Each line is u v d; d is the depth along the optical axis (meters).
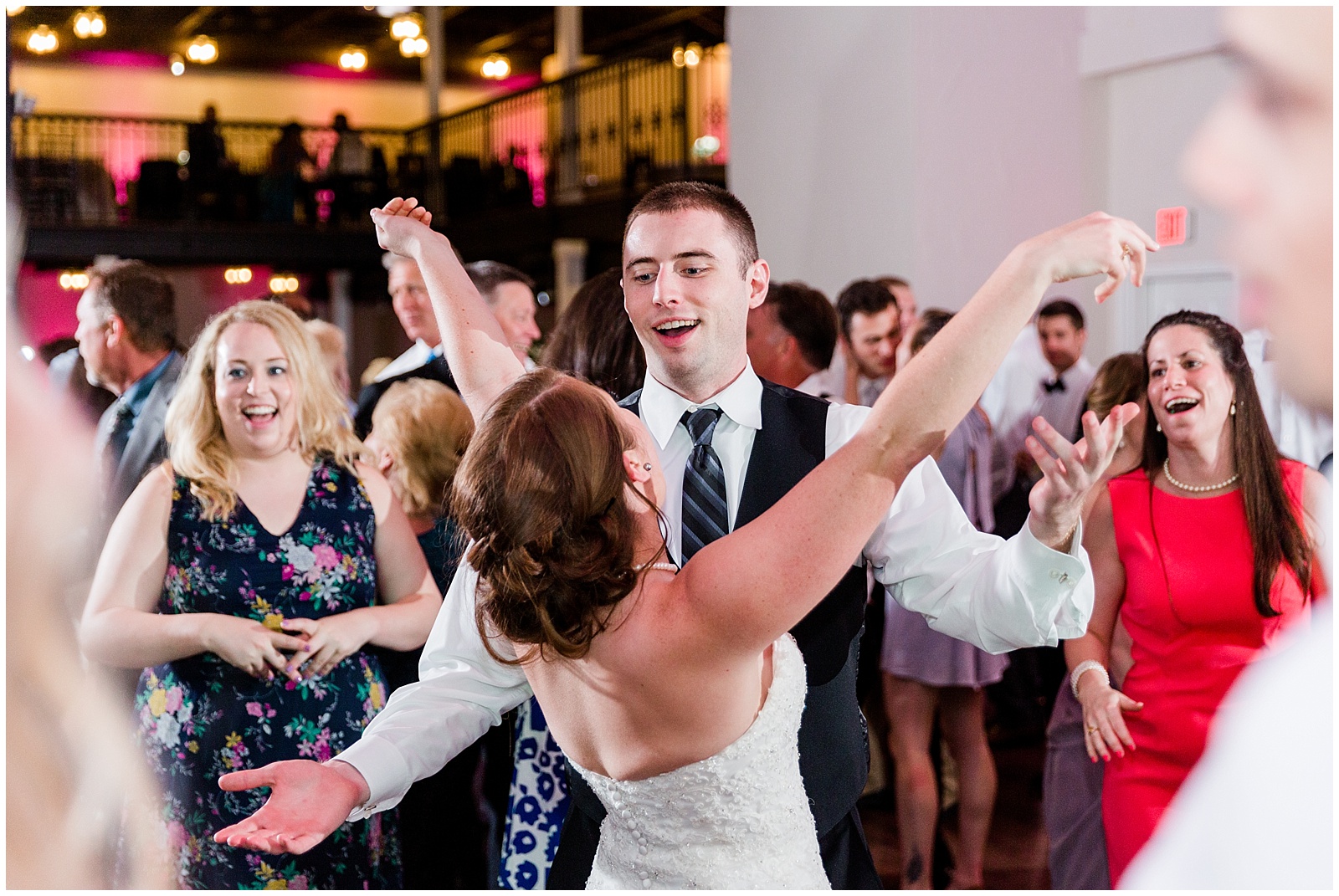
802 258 6.54
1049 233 1.12
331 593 2.25
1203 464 2.24
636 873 1.31
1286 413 2.78
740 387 1.71
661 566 1.22
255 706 2.12
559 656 1.22
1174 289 5.69
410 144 15.37
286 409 2.25
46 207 12.45
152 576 2.19
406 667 2.45
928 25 5.81
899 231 5.90
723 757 1.24
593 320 2.22
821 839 1.55
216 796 2.09
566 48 13.26
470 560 1.24
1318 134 0.37
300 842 1.24
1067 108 6.16
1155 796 2.20
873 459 1.10
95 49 16.48
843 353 4.29
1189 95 5.67
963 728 3.28
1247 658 2.15
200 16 15.02
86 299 2.95
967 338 1.08
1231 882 0.47
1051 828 2.59
